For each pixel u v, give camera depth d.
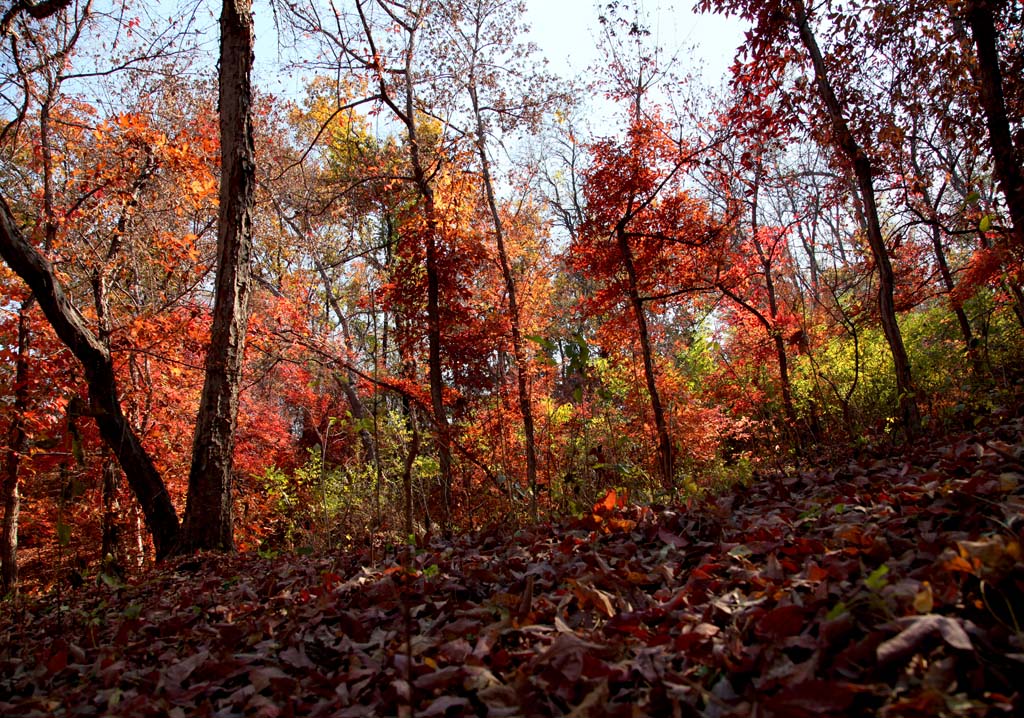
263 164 16.05
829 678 1.50
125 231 12.08
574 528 3.87
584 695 1.67
